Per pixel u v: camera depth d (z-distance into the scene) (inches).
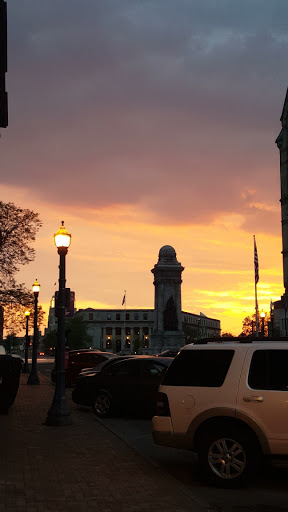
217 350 322.7
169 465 364.2
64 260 579.5
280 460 293.4
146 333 6811.0
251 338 333.7
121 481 303.6
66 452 390.3
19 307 1444.4
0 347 708.7
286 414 295.1
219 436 304.8
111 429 508.7
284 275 2183.8
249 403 302.5
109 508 250.1
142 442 458.9
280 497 283.4
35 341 1126.4
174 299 2797.7
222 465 302.7
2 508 245.8
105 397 618.5
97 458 368.8
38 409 671.1
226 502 273.4
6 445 414.9
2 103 730.2
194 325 7332.7
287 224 2202.3
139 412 600.1
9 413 628.7
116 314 6825.8
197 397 315.3
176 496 272.7
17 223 1358.3
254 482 316.8
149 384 598.5
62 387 546.9
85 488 286.7
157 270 2817.4
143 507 252.5
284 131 2258.9
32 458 365.7
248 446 298.2
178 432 316.2
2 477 306.8
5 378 620.1
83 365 1000.9
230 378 311.0
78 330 4972.9
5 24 665.6
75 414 644.7
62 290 569.9
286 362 305.7
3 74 714.8
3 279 1384.1
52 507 249.6
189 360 327.9
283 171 2250.2
